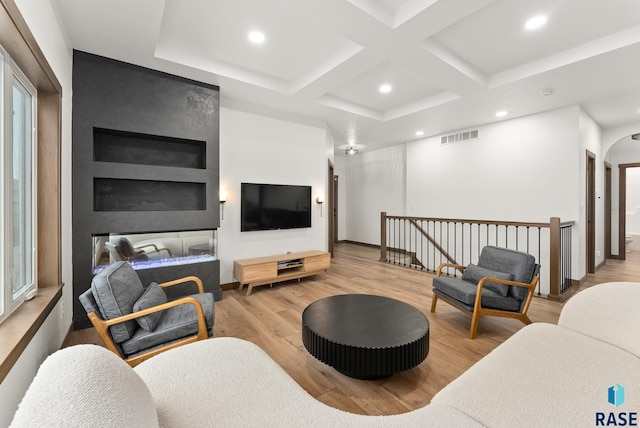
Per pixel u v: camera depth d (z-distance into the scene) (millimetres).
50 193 2211
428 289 4129
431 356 2367
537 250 4641
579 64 3014
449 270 5648
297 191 4812
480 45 2963
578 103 4152
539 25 2629
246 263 3941
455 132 5754
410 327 2148
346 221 9086
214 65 3324
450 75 3291
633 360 1157
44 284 2193
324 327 2141
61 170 2340
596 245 5250
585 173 4473
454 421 829
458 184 5715
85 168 2881
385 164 7801
